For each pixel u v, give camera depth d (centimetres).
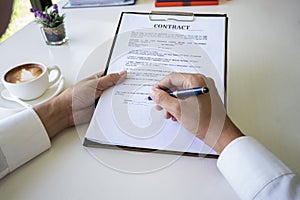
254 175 42
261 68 68
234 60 71
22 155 49
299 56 71
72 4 101
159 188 45
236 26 83
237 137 48
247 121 56
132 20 72
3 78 62
